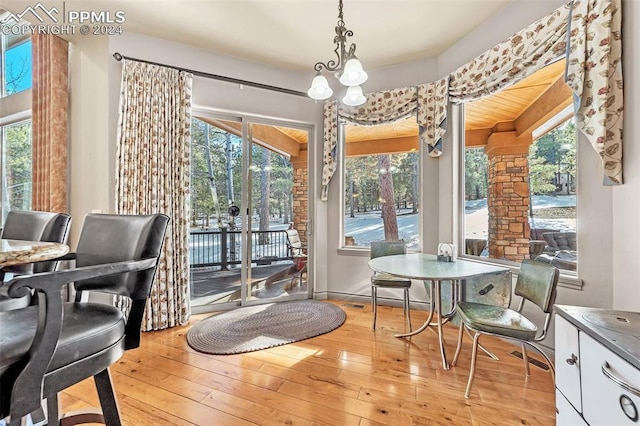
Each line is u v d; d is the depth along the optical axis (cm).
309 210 374
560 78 223
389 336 258
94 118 280
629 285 160
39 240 146
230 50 311
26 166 355
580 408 104
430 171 320
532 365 209
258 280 351
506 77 236
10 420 68
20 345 72
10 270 143
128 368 206
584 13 174
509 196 262
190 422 153
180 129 288
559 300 204
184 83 289
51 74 284
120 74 273
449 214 305
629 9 157
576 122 178
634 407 79
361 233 368
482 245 288
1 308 120
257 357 222
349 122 358
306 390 181
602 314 111
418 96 317
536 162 241
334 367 207
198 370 204
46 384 74
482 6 243
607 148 164
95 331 87
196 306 319
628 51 158
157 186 276
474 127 295
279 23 264
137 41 280
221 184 333
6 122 356
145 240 104
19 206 359
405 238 347
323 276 372
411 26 268
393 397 174
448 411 161
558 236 222
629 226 160
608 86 163
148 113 274
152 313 270
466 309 196
